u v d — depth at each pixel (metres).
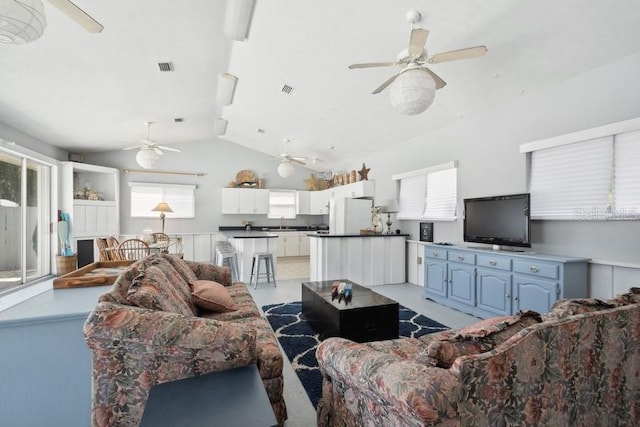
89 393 1.59
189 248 7.71
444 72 3.38
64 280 2.08
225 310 2.44
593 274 2.92
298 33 3.19
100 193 6.82
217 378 1.33
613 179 2.79
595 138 2.88
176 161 7.71
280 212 8.95
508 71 3.17
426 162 5.14
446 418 0.90
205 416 1.04
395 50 3.19
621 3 2.20
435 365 1.05
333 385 1.48
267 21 3.04
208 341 1.41
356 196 6.86
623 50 2.59
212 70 4.08
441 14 2.60
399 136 5.46
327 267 5.07
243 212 8.14
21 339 1.51
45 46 2.76
